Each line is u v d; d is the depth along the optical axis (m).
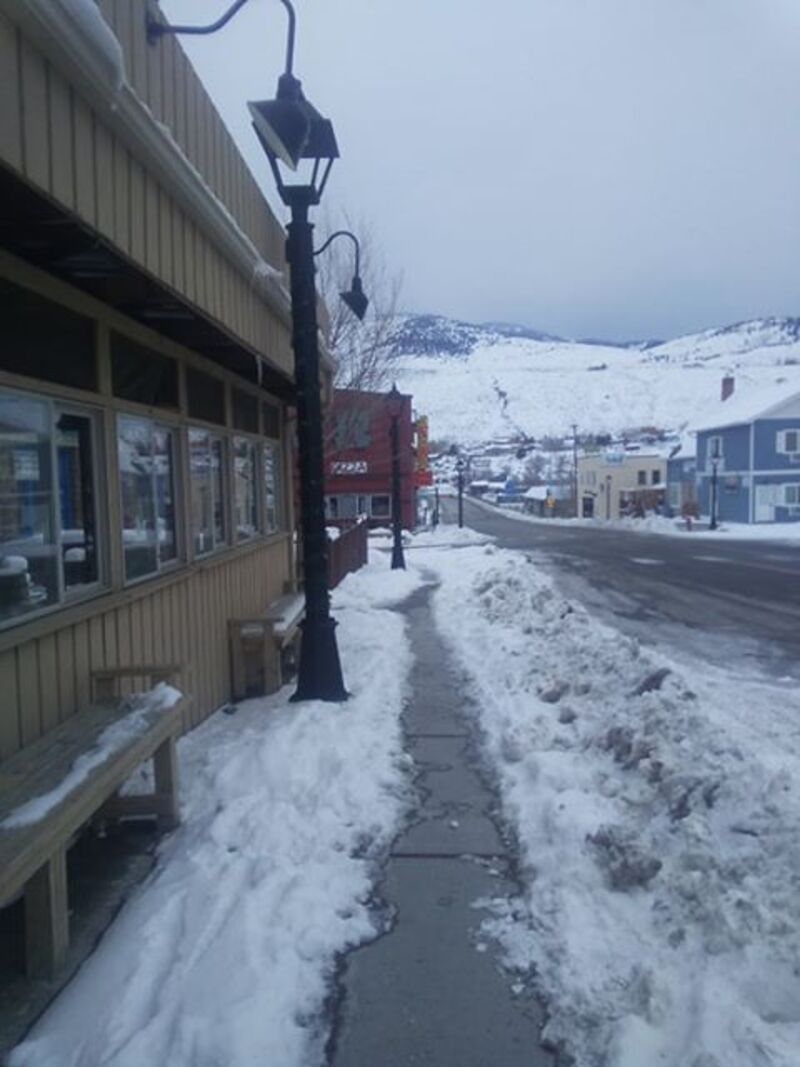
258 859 4.45
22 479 4.63
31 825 3.31
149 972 3.51
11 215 3.87
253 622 8.34
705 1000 3.13
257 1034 3.10
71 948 3.75
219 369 8.45
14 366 4.50
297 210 7.52
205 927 3.80
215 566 8.02
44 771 3.89
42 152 3.58
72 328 5.23
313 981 3.48
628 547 35.53
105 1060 3.00
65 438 5.24
